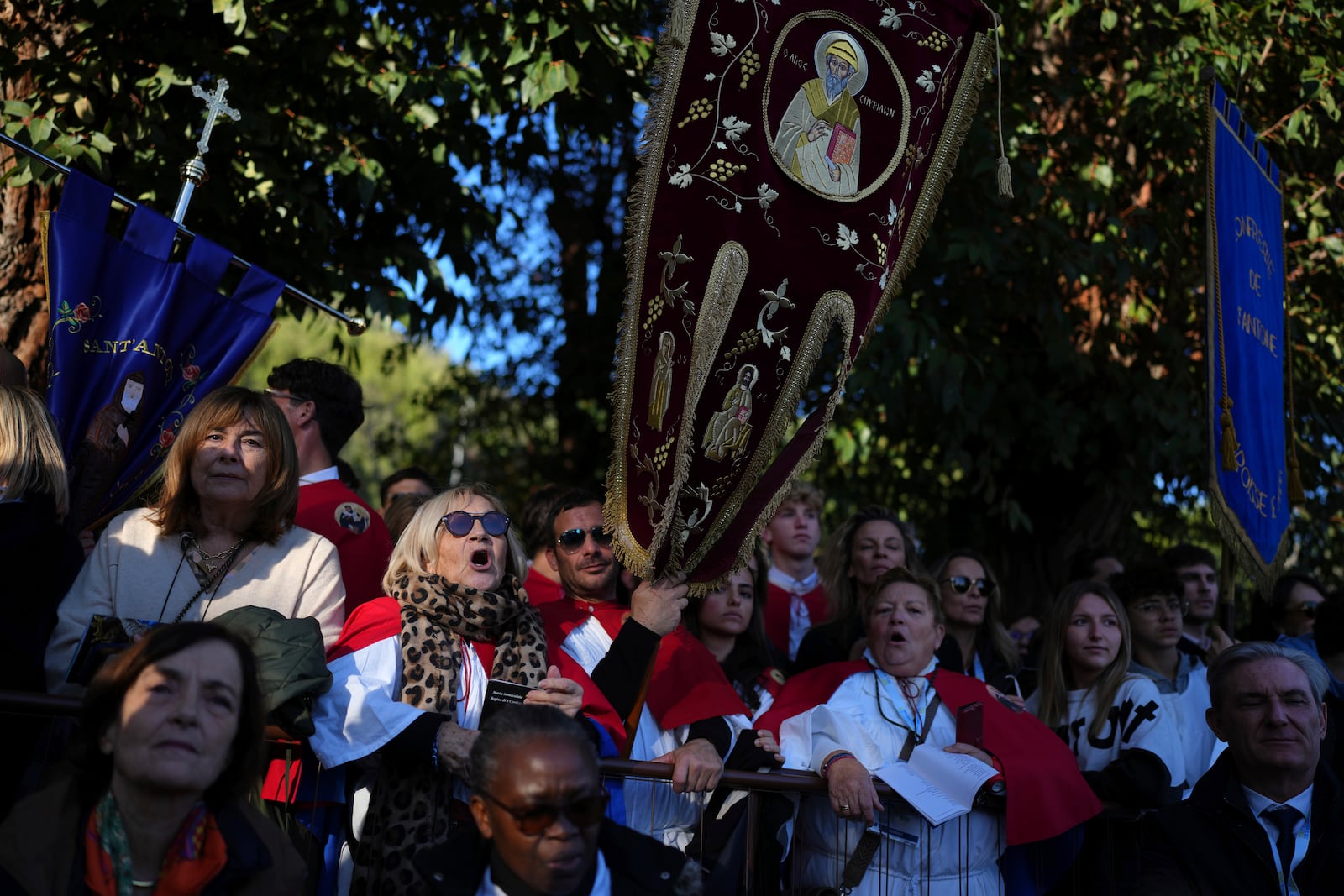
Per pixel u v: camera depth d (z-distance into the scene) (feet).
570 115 25.27
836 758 13.78
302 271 22.13
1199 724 16.81
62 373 12.75
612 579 15.02
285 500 12.06
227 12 18.80
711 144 12.08
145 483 13.37
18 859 8.42
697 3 12.00
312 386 14.96
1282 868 13.01
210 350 13.84
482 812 8.98
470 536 12.50
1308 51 26.73
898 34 13.42
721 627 15.76
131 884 8.59
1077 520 30.12
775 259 12.37
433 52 23.45
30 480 10.96
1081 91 27.09
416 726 11.09
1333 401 30.04
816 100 12.72
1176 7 27.02
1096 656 15.80
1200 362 28.71
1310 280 29.37
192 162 13.99
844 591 17.85
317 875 11.55
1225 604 18.92
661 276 11.95
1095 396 28.48
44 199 19.94
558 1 21.40
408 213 23.67
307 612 11.95
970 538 31.48
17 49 20.30
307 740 11.16
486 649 12.30
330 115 22.43
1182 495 31.22
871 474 33.37
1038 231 25.73
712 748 13.10
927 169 13.83
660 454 11.93
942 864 13.99
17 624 10.65
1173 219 27.53
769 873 13.80
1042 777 14.02
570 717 10.13
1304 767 12.98
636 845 9.39
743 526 12.72
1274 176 21.65
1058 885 14.89
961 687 15.02
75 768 8.81
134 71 20.45
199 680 8.68
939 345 25.71
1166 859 13.29
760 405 12.56
